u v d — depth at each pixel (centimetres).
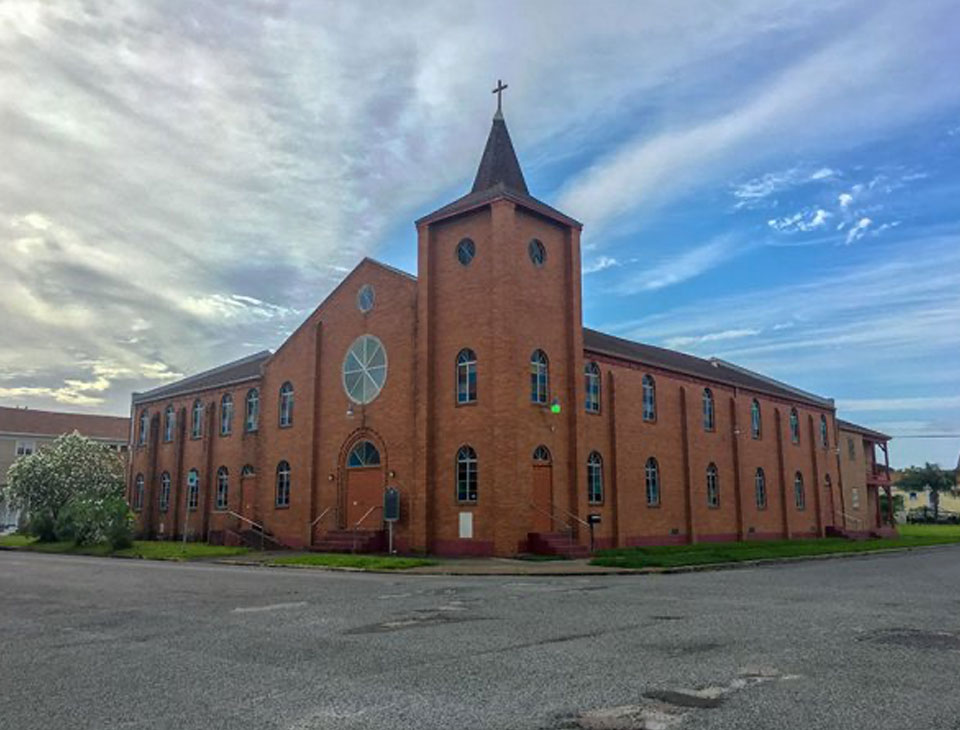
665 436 3506
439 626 1066
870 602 1362
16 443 6388
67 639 981
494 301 2677
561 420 2827
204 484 4009
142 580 1838
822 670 773
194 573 2073
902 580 1861
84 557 2973
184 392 4300
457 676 748
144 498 4444
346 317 3269
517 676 747
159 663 822
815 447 4806
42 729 589
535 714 618
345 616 1174
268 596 1466
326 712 625
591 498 3025
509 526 2541
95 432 6844
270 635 994
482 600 1393
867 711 623
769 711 624
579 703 650
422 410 2809
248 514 3709
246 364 4356
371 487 3030
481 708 634
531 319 2784
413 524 2769
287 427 3500
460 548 2628
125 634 1015
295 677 748
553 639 953
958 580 1869
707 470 3772
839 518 5000
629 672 763
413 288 2983
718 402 3953
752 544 3362
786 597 1445
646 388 3450
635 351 3684
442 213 2873
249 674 763
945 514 9412
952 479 9594
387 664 805
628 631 1014
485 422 2647
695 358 4678
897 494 10069
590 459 3058
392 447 2950
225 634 1005
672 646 902
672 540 3438
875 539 4500
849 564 2531
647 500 3331
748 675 751
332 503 3169
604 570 2098
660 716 611
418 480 2778
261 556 2744
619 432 3206
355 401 3145
